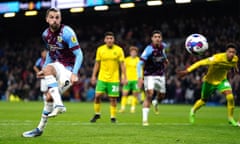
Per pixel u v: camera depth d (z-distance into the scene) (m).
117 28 50.59
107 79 16.27
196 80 36.38
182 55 40.62
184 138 10.39
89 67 45.12
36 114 20.25
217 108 30.28
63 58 9.80
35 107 27.98
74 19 53.91
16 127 12.56
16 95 45.22
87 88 42.44
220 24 43.34
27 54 50.94
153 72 14.79
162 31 47.00
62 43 9.59
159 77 14.83
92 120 15.93
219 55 14.88
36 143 8.92
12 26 56.69
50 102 9.74
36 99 44.62
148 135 10.91
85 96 42.38
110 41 16.64
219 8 46.59
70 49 9.57
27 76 46.28
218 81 15.43
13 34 56.97
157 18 49.66
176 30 46.47
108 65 16.42
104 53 16.55
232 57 14.77
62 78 9.34
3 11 42.44
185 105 34.53
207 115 21.84
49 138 9.85
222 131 12.45
